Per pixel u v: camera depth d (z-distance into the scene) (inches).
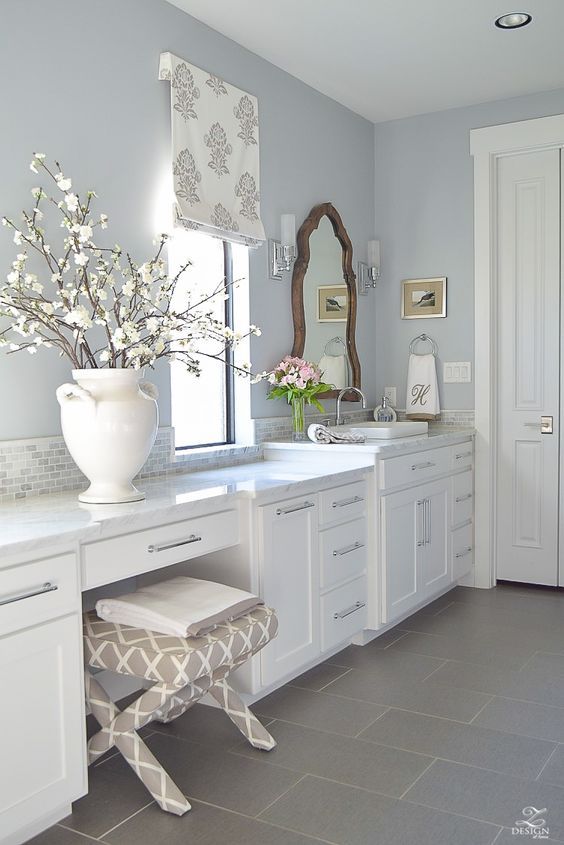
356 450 130.7
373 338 180.2
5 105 94.3
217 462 129.9
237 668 97.7
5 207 94.7
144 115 114.7
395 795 84.5
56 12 100.7
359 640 133.2
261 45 135.6
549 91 160.1
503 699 109.4
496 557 173.5
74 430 91.0
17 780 72.1
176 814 81.2
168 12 119.0
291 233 144.6
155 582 112.0
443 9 123.1
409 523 140.9
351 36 132.6
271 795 84.8
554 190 163.5
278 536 107.9
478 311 168.4
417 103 166.4
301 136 152.4
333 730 100.3
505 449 171.2
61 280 95.4
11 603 71.1
